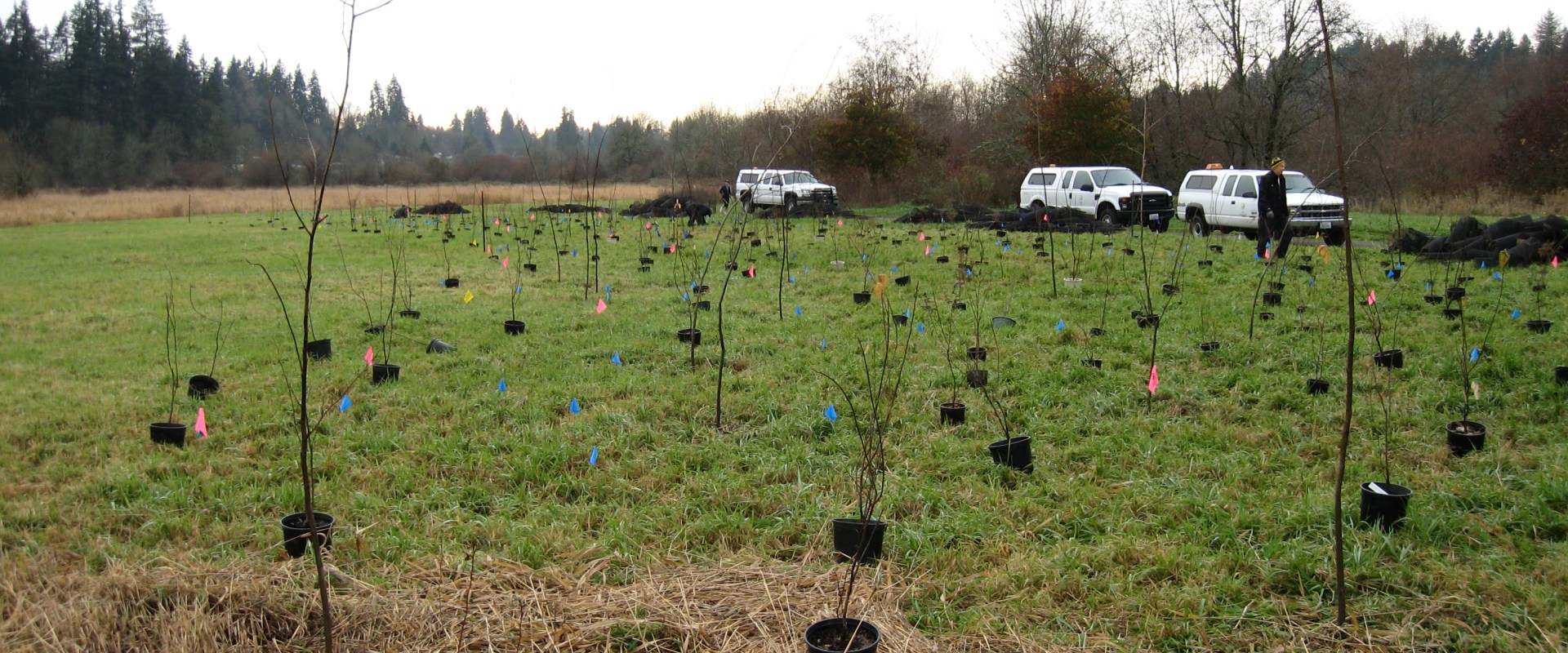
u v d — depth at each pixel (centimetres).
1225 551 385
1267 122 2859
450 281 1116
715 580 362
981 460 503
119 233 2008
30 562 350
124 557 382
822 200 2436
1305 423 559
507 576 359
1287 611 337
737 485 468
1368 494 406
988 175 2891
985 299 994
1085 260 1287
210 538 411
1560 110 2270
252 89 5316
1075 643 321
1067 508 437
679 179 2414
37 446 528
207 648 296
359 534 400
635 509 445
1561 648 303
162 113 5094
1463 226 1279
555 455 510
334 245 1630
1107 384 641
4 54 4819
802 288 1087
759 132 1800
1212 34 2878
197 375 648
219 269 1302
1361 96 2995
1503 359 654
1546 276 1048
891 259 1339
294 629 317
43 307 981
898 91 3441
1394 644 314
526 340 802
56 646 283
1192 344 752
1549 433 521
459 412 595
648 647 315
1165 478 471
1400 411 567
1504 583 347
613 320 886
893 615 331
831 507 437
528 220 2139
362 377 672
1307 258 1195
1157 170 3025
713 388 648
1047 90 2819
